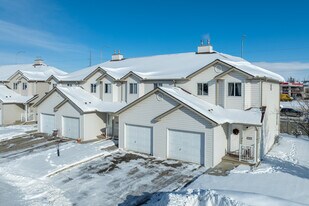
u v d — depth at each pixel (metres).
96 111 25.84
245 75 19.58
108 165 18.03
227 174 15.91
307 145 24.36
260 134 18.69
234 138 19.52
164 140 19.45
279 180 14.80
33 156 19.95
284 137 27.92
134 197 13.20
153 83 24.66
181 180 15.20
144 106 20.61
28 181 15.40
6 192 14.03
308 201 12.20
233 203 9.95
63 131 27.11
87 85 29.80
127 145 21.89
